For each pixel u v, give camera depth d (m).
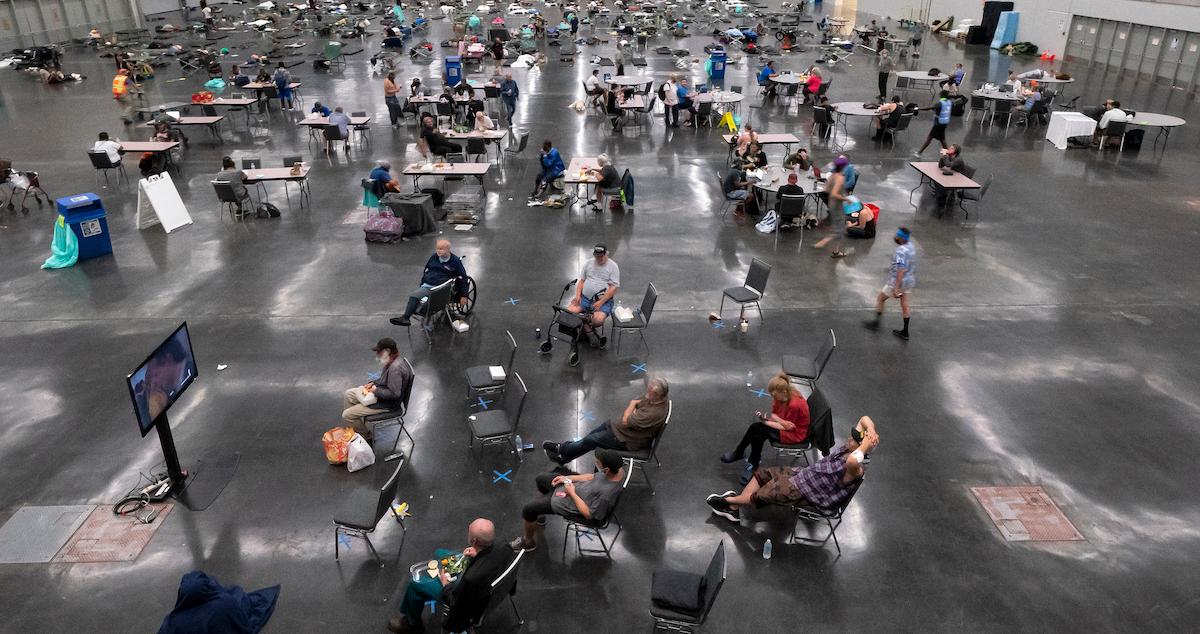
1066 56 31.95
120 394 8.81
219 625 4.91
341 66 29.94
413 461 7.65
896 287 9.89
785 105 24.09
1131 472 7.51
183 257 12.73
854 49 35.12
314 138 20.14
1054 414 8.45
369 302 11.08
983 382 9.07
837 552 6.52
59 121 22.23
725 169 17.48
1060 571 6.31
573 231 13.84
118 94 23.61
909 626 5.79
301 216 14.64
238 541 6.60
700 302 11.09
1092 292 11.43
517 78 27.77
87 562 6.38
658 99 24.02
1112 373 9.27
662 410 7.09
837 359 9.57
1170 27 25.81
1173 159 18.38
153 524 6.79
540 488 6.70
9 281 11.84
